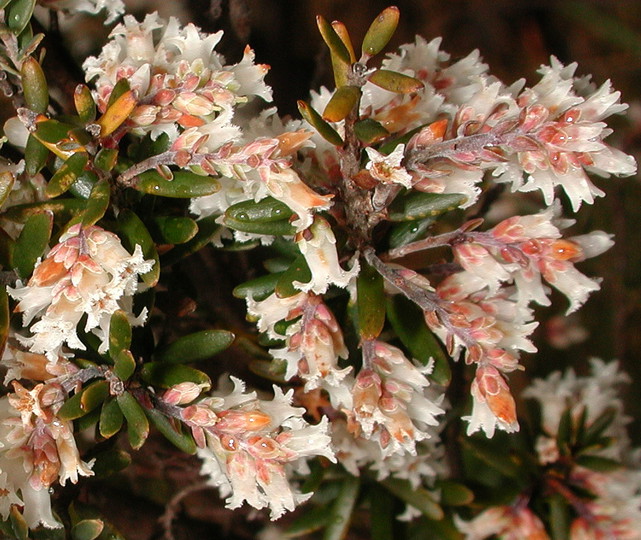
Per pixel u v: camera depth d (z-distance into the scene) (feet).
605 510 0.90
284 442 0.74
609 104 0.75
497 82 0.76
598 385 0.98
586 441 0.93
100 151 0.74
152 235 0.77
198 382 0.75
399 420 0.76
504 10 1.81
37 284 0.71
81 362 0.75
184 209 0.79
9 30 0.77
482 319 0.75
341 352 0.76
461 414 0.89
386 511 0.91
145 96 0.75
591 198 0.74
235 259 0.94
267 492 0.74
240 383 0.75
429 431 0.87
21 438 0.73
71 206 0.76
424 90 0.79
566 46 1.83
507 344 0.77
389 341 0.81
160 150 0.76
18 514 0.74
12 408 0.74
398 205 0.76
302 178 0.75
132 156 0.77
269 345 0.81
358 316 0.78
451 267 0.79
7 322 0.74
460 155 0.73
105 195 0.73
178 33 0.79
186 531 1.01
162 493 1.09
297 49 1.57
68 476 0.74
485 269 0.76
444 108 0.79
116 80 0.77
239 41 0.94
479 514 0.92
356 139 0.74
